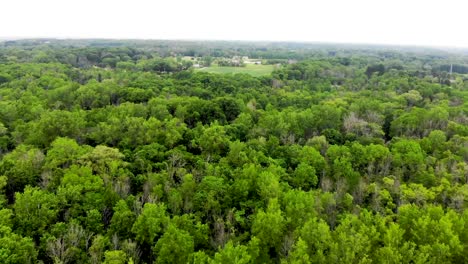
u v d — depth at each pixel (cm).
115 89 13238
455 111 11894
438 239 4866
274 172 7119
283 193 6241
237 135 9606
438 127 10812
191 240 5172
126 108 10412
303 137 10244
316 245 4869
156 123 8919
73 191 5944
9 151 8488
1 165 6744
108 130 8669
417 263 4491
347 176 7450
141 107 10650
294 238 5209
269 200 5875
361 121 10788
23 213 5519
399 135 10775
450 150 9000
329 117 10881
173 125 9125
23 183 6644
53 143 7594
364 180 7594
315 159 7925
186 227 5541
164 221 5538
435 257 4616
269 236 5331
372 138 9769
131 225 5616
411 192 6688
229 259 4466
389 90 15975
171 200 6144
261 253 5294
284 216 5728
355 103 12612
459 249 4756
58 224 5344
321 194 6556
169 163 7675
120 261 4647
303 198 5803
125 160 7712
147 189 6544
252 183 6756
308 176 7300
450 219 5247
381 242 5144
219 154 8462
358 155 8325
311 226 5044
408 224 5481
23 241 4822
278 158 8331
